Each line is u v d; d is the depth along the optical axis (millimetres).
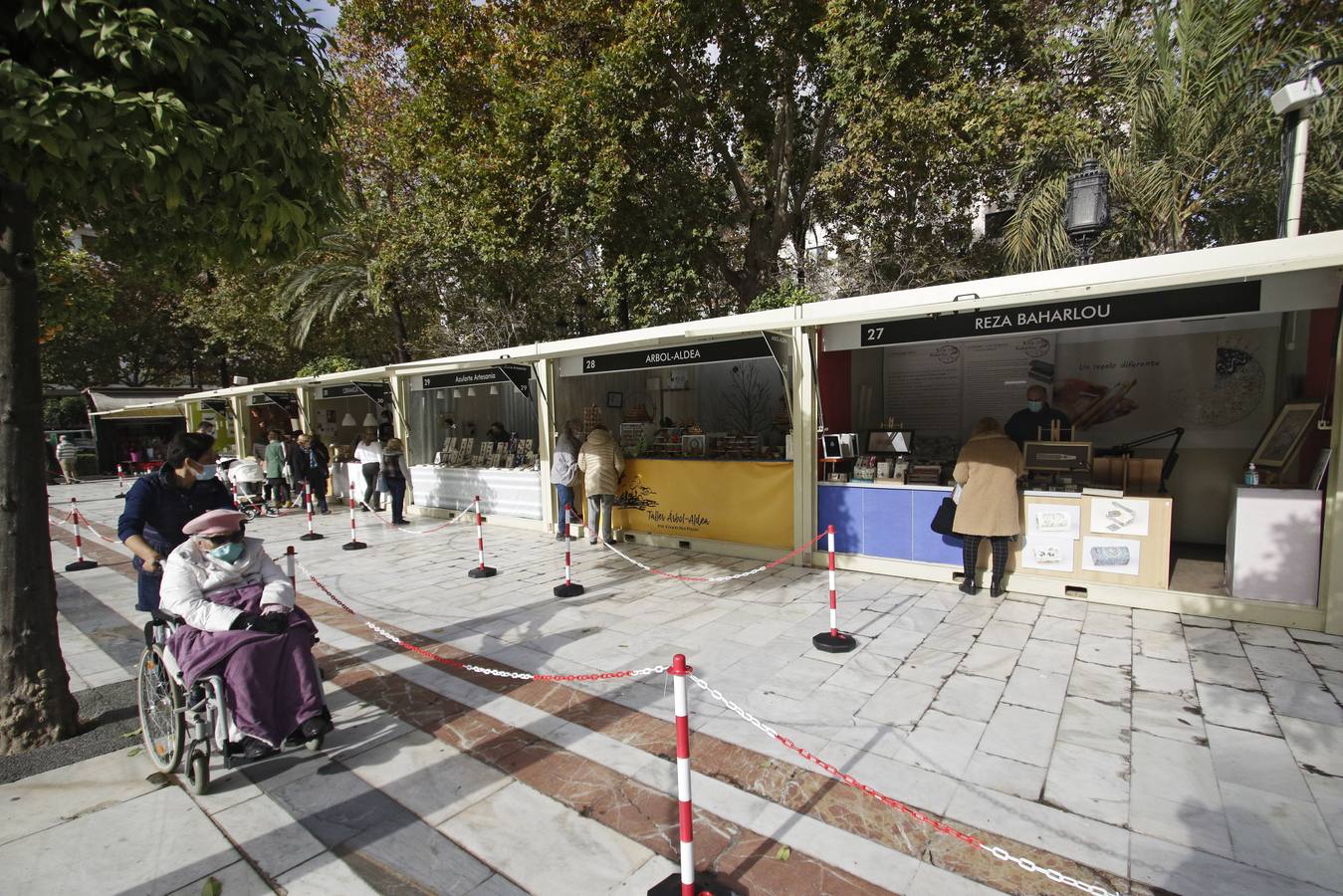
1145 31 9039
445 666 4781
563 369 9047
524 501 10414
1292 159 5523
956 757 3309
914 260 12367
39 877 2652
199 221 3803
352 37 16453
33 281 3705
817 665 4480
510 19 12898
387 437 12750
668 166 12047
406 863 2693
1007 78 10281
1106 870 2494
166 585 3404
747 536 7648
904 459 6809
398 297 17203
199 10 3158
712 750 3463
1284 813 2795
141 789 3295
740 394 10070
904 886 2438
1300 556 4828
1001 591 5875
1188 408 6938
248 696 3234
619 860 2664
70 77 2904
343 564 8320
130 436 26719
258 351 24469
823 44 11836
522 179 11867
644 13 11117
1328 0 8055
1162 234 8586
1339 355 4531
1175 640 4668
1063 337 7570
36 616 3783
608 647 4980
